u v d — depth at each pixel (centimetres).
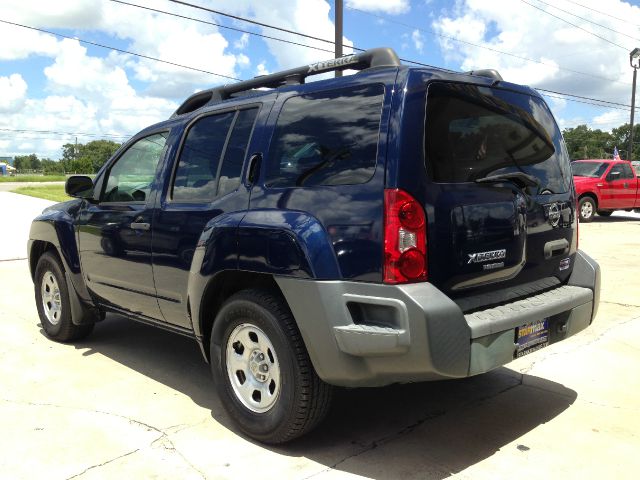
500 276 320
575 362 471
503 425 357
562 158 388
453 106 310
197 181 385
